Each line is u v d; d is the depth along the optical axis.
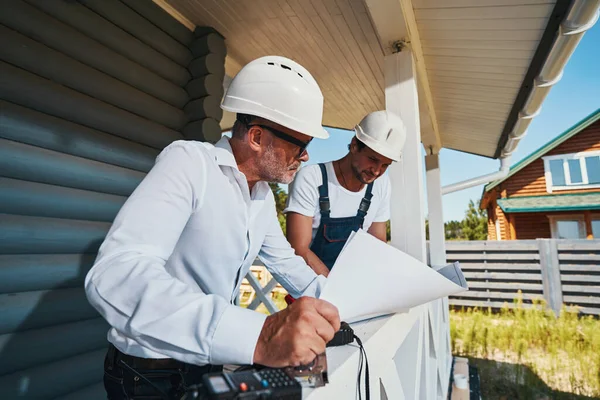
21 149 1.68
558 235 12.95
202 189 0.75
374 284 0.90
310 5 2.55
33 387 1.66
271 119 0.81
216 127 2.75
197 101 2.68
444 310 3.86
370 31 2.79
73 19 1.98
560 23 2.02
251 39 3.03
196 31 2.84
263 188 0.95
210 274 0.82
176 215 0.68
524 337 5.98
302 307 0.56
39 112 1.82
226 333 0.54
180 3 2.58
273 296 7.82
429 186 4.77
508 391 4.27
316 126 0.85
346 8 2.54
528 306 7.43
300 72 0.88
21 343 1.64
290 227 1.70
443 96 3.57
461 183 5.54
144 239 0.62
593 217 12.45
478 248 7.91
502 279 7.74
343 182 1.74
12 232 1.61
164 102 2.59
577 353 5.36
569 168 12.80
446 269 1.23
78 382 1.86
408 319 1.36
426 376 1.92
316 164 1.77
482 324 6.64
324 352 0.62
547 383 4.46
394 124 1.59
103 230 2.05
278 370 0.51
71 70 1.94
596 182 12.40
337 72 3.52
